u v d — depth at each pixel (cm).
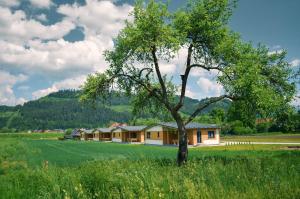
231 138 8244
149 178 942
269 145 4747
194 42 2264
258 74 2012
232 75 2089
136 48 2105
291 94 2086
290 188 829
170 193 827
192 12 2261
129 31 2056
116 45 2273
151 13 2056
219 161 1480
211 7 2241
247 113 2267
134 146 6462
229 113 2412
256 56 2131
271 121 2217
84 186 975
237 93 2067
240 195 802
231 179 1026
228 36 2255
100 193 903
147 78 2470
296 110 2056
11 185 1264
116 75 2327
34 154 4269
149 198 787
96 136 12450
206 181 974
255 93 1895
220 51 2152
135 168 1182
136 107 2727
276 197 767
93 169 1161
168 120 2842
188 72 2320
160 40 2081
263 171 1128
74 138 15300
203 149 4662
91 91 2202
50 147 6456
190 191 780
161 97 2467
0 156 3522
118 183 931
